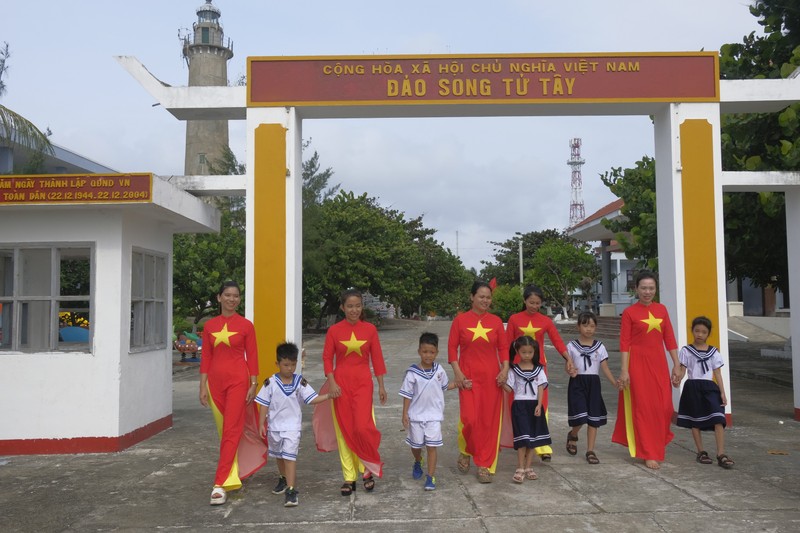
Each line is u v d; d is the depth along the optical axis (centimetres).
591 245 3944
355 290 549
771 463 613
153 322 796
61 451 674
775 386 1184
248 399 549
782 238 1150
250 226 813
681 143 824
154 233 793
